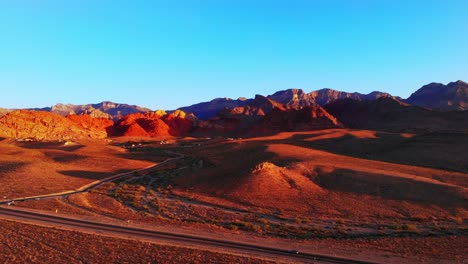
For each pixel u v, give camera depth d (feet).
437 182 207.10
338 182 211.61
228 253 98.53
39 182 224.33
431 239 120.67
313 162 262.26
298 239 120.78
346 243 115.14
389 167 261.85
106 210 157.38
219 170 266.57
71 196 188.65
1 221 128.57
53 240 106.63
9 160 294.66
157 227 126.21
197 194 207.31
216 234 119.75
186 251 99.04
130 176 282.77
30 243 103.60
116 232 117.60
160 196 205.87
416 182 203.00
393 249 108.37
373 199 183.21
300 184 208.95
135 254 95.96
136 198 192.13
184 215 155.94
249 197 189.47
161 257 93.86
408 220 154.51
